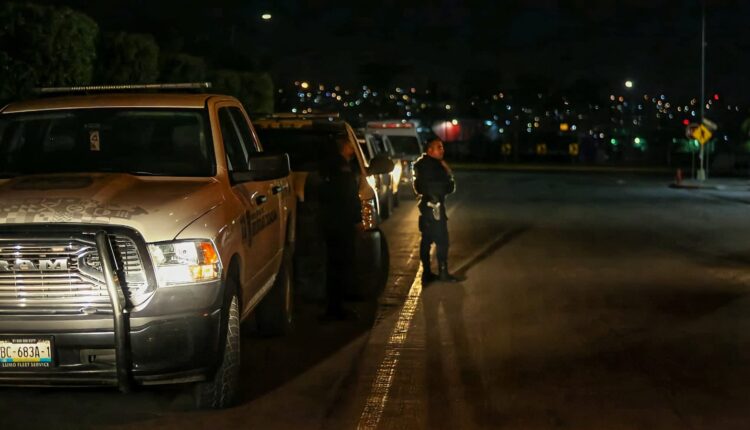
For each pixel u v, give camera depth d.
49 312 6.06
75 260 6.05
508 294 11.91
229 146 8.05
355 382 7.82
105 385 6.16
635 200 29.20
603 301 11.39
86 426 6.63
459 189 35.31
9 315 6.07
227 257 6.66
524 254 15.74
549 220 21.95
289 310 9.54
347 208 10.02
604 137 89.44
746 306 11.06
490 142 74.12
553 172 52.62
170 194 6.57
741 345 9.11
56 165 7.63
